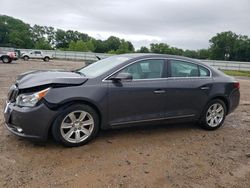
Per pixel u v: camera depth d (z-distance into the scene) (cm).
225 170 444
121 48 10212
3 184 367
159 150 502
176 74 582
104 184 381
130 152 485
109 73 515
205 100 611
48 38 12181
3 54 2969
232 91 653
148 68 555
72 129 484
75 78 488
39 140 468
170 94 564
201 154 499
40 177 389
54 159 442
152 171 424
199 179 411
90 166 427
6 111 484
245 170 448
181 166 447
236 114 820
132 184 386
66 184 376
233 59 9456
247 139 594
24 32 10988
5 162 424
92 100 486
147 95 538
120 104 516
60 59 5194
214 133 621
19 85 480
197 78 607
